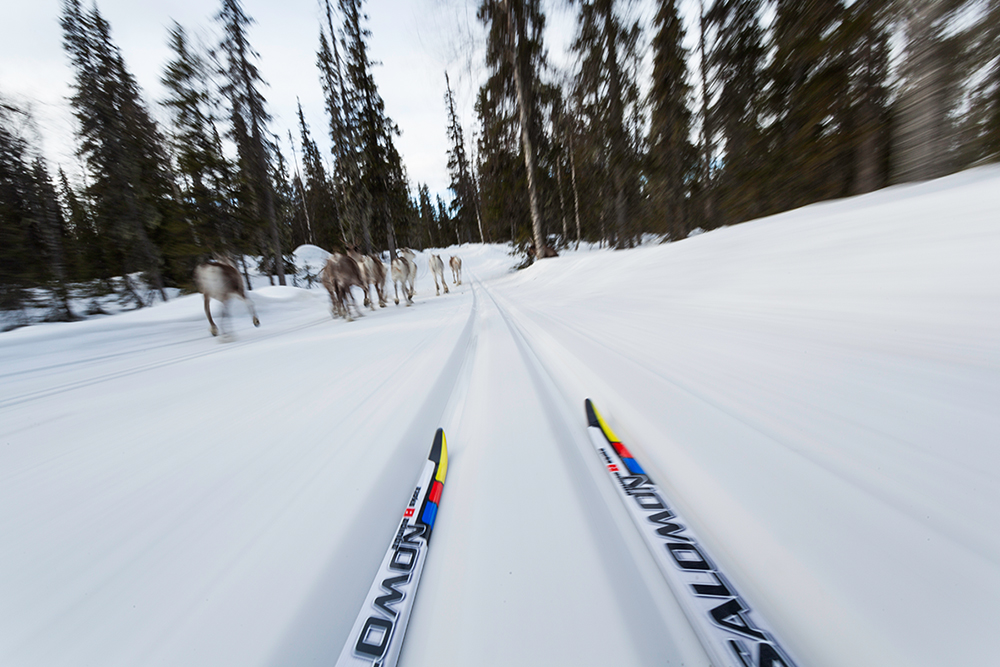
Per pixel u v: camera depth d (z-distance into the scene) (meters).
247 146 17.19
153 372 4.00
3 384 4.00
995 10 3.32
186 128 15.23
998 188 2.39
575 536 0.97
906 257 2.31
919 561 0.71
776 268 3.21
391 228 21.73
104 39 14.23
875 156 7.10
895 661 0.57
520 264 17.02
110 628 0.83
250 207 17.00
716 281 3.69
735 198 10.78
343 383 2.76
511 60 11.23
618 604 0.76
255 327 7.55
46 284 11.90
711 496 1.02
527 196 14.84
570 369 2.49
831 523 0.83
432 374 2.65
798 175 8.97
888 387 1.34
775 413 1.36
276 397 2.59
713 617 0.70
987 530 0.74
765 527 0.86
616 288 5.44
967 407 1.12
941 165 3.71
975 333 1.50
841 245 2.94
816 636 0.65
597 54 10.80
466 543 0.99
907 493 0.87
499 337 3.89
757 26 9.15
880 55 6.40
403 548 1.00
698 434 1.32
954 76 3.60
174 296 17.59
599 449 1.38
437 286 13.02
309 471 1.49
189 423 2.24
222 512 1.27
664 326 3.02
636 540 0.95
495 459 1.42
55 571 1.06
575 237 21.83
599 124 13.24
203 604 0.88
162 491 1.46
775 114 9.43
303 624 0.81
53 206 13.12
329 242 34.44
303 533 1.11
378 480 1.37
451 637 0.73
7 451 2.08
